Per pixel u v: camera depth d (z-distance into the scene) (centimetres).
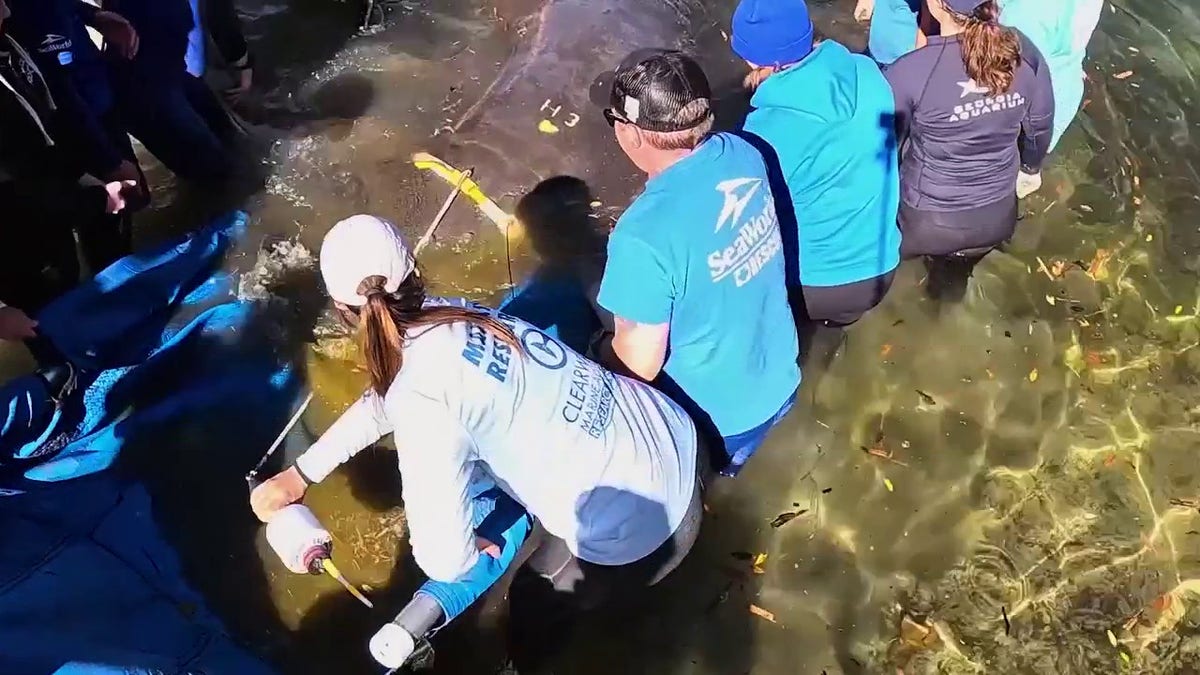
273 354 356
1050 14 372
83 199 340
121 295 346
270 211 396
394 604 313
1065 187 449
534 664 311
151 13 363
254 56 461
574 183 409
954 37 340
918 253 389
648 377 290
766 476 361
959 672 323
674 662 320
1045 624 334
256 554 315
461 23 479
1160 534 356
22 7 308
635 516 260
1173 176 457
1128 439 378
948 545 349
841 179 333
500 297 379
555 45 455
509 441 241
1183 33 517
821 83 317
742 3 324
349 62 459
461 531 237
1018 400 385
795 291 363
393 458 339
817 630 329
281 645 303
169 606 299
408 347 224
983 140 351
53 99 315
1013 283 416
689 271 270
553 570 287
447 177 407
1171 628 335
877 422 377
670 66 255
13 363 344
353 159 415
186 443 330
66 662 270
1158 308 414
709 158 266
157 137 384
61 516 305
